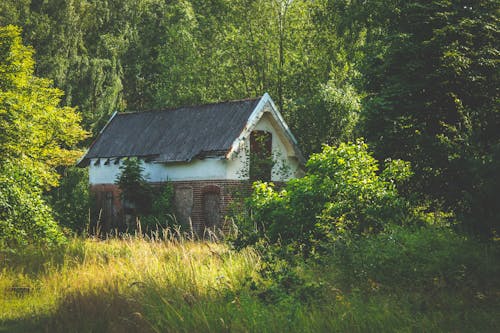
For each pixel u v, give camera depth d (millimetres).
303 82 43656
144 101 59344
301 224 14086
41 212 21203
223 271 12297
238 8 45031
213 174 33719
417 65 24391
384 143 24281
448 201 14008
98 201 39031
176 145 35875
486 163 11859
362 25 32875
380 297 10133
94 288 12094
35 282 13898
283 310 9781
